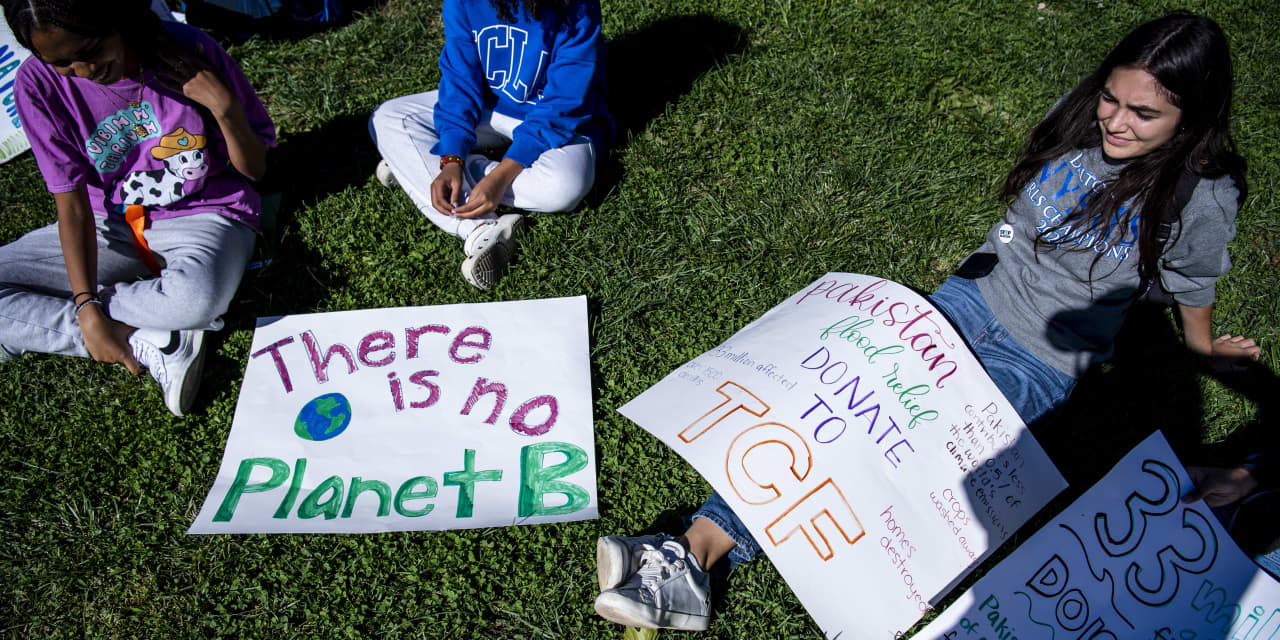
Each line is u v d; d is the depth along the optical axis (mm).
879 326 2365
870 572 2053
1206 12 4027
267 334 2799
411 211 3152
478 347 2738
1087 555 2127
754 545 2199
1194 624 2076
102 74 2316
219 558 2340
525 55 2912
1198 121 1821
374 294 2934
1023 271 2299
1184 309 2309
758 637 2215
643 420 2281
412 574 2297
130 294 2588
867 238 3076
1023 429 2205
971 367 2248
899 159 3336
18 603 2283
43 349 2627
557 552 2338
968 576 2324
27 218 3225
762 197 3203
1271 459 2176
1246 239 3141
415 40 3799
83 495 2469
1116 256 2102
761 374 2322
